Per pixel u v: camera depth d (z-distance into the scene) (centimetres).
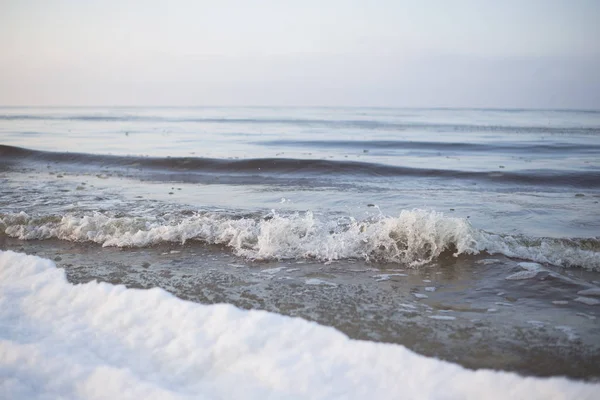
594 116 5453
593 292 388
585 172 962
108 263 471
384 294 389
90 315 346
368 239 515
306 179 974
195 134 2314
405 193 812
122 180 971
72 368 273
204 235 553
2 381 263
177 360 282
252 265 466
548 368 269
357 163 1069
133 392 250
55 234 575
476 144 1645
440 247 495
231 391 253
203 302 372
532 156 1375
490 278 424
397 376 259
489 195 794
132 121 3847
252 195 796
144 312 340
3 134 2242
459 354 287
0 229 597
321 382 256
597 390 241
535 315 345
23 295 387
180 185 905
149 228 578
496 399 240
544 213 657
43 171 1104
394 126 3086
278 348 288
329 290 398
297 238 518
